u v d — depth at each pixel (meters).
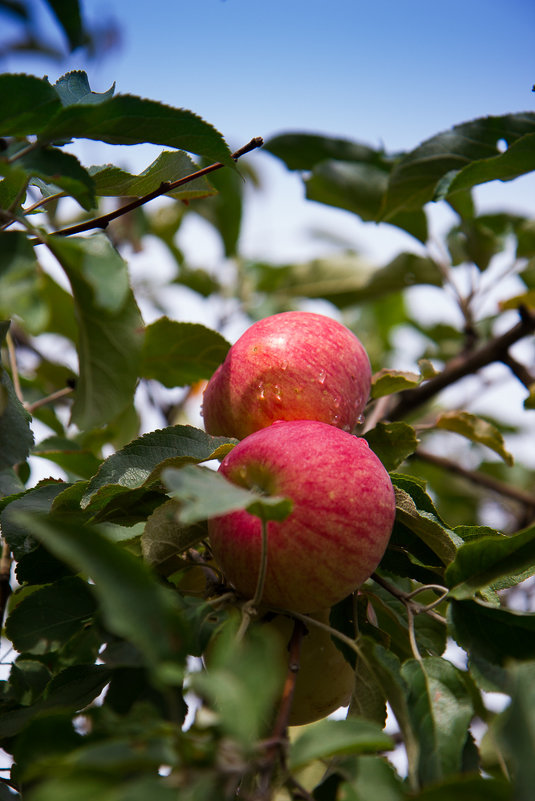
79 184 1.65
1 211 1.55
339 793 1.36
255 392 2.03
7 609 2.47
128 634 1.20
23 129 1.70
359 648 1.66
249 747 1.12
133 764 1.13
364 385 2.16
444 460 3.96
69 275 1.62
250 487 1.74
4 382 1.88
